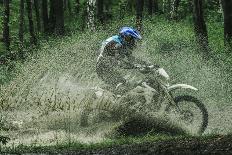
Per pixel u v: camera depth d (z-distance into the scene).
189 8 53.44
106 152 10.95
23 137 14.79
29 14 40.25
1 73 25.97
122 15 52.47
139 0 39.00
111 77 15.95
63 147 11.78
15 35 47.09
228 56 24.97
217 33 41.84
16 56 31.78
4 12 38.31
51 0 39.78
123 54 15.85
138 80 15.71
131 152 10.73
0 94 19.44
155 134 14.93
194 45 26.70
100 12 46.50
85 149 11.41
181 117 15.17
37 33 43.12
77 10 57.53
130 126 15.10
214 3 53.72
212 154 9.99
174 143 10.99
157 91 15.43
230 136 11.27
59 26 37.19
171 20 46.50
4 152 11.51
